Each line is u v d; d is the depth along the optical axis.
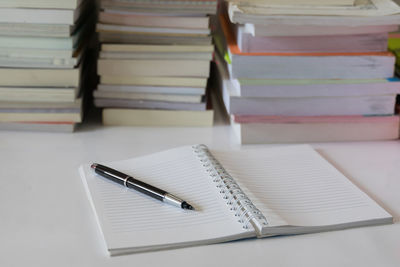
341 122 0.96
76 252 0.64
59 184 0.80
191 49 1.00
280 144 0.96
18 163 0.86
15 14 0.92
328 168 0.84
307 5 0.93
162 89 1.02
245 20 0.86
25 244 0.65
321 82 0.93
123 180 0.77
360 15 0.88
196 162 0.83
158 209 0.72
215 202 0.73
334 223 0.69
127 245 0.63
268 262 0.62
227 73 1.05
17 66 0.95
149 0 0.98
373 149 0.94
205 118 1.04
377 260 0.63
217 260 0.62
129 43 1.01
